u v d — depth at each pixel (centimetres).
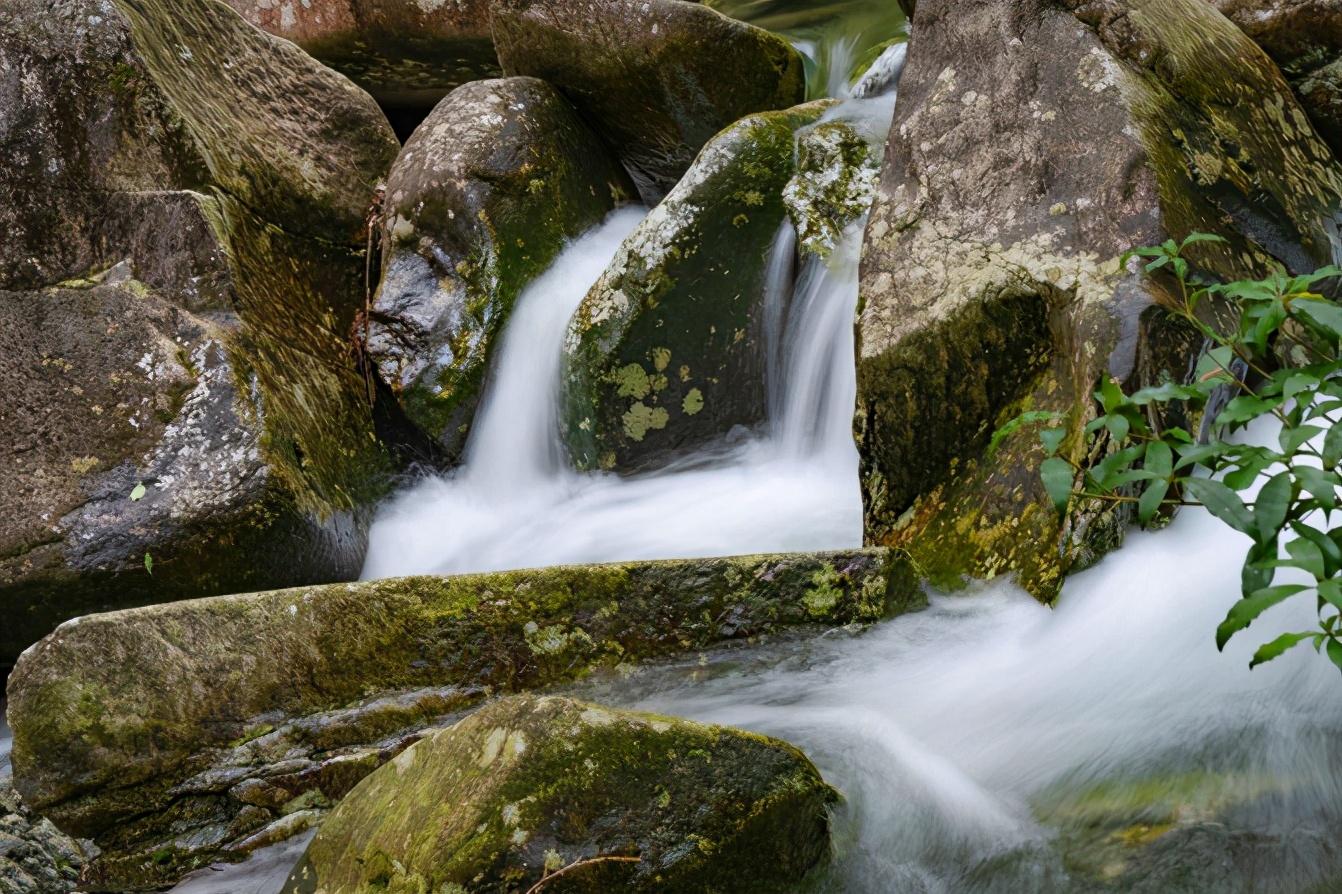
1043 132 365
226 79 522
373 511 476
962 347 352
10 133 462
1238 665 268
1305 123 416
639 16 531
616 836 217
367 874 226
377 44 720
